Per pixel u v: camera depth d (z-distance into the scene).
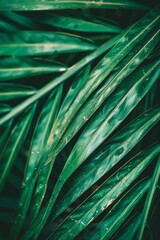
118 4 0.49
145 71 0.46
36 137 0.48
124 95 0.45
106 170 0.44
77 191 0.44
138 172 0.45
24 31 0.48
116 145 0.45
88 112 0.43
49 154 0.43
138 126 0.45
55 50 0.49
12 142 0.49
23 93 0.49
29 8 0.45
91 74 0.45
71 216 0.44
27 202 0.47
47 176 0.46
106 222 0.45
